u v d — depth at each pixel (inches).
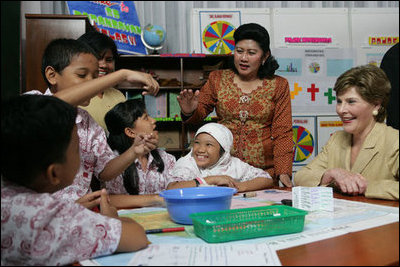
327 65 129.9
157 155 57.1
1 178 24.1
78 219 23.0
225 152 58.7
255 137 65.2
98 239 22.8
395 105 46.5
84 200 34.9
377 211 33.8
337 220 30.6
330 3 134.9
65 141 25.2
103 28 113.5
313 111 129.4
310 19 129.0
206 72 119.0
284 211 30.7
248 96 64.7
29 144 23.1
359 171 47.8
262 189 54.5
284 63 127.9
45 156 23.9
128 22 119.6
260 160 65.6
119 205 40.6
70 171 26.8
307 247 23.5
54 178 25.1
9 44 34.6
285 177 61.4
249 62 62.7
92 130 44.3
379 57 131.6
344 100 46.4
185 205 30.9
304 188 36.0
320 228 28.1
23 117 23.3
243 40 62.4
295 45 128.3
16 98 24.8
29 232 21.5
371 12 131.5
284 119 64.8
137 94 118.6
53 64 41.3
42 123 23.4
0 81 34.2
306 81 129.0
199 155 57.7
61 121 24.6
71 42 42.1
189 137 118.2
